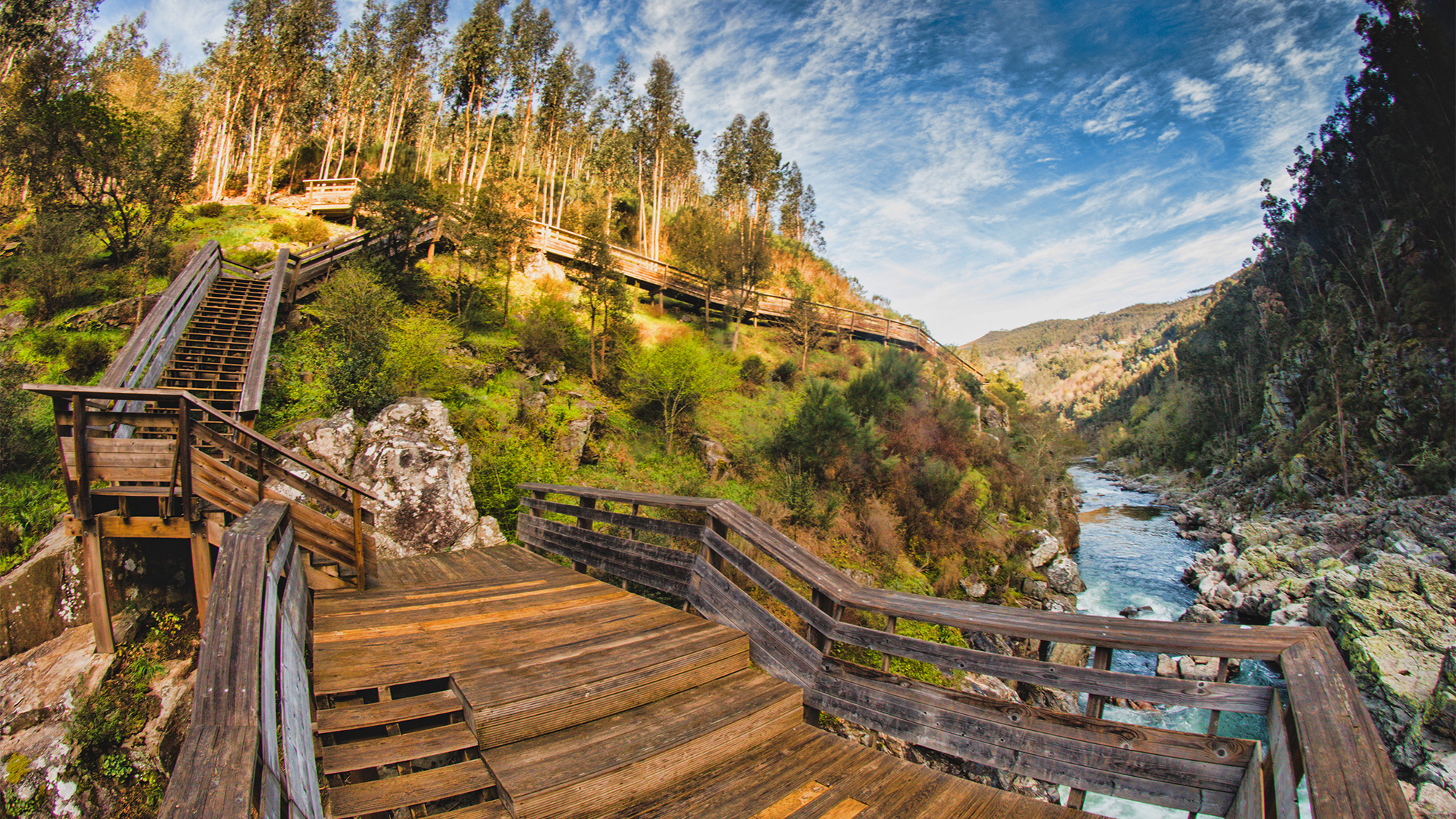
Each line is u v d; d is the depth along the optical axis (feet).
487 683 10.13
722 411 58.59
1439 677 36.40
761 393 66.49
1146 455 203.72
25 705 15.55
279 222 67.05
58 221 43.83
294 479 17.30
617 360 55.31
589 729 9.48
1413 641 41.83
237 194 102.53
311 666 11.70
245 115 112.16
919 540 48.39
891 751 24.21
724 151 122.01
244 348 33.68
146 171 51.26
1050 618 8.81
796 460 49.01
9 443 25.73
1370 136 132.77
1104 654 8.09
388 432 26.73
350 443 26.32
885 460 54.85
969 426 74.28
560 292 64.95
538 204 114.52
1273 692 6.68
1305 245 154.81
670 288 86.43
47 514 23.66
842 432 51.49
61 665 16.40
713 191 145.89
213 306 36.86
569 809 7.70
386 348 34.58
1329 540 76.02
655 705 10.42
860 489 50.06
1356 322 119.14
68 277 41.73
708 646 12.25
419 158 122.01
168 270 48.39
